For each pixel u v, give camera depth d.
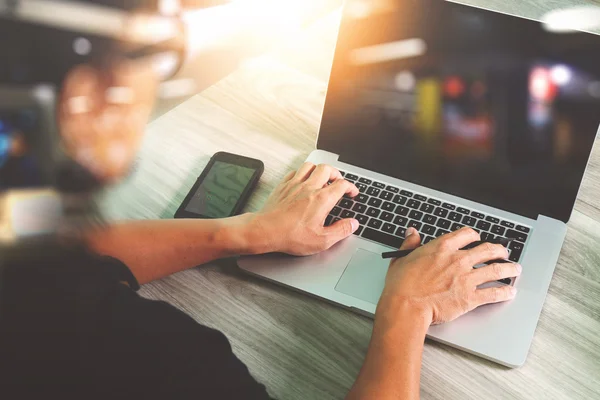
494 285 0.91
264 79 1.30
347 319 0.89
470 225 1.01
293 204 0.99
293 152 1.15
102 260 0.70
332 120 1.12
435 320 0.85
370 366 0.79
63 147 0.47
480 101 1.03
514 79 1.00
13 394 0.56
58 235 0.52
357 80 1.09
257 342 0.86
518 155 1.02
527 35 0.98
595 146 1.15
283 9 2.22
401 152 1.09
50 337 0.56
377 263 0.96
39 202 0.49
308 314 0.90
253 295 0.93
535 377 0.82
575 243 0.99
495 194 1.04
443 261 0.90
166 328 0.65
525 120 1.01
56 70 0.44
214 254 0.95
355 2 1.05
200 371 0.64
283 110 1.23
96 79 0.46
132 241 0.92
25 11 0.42
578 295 0.91
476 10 1.00
